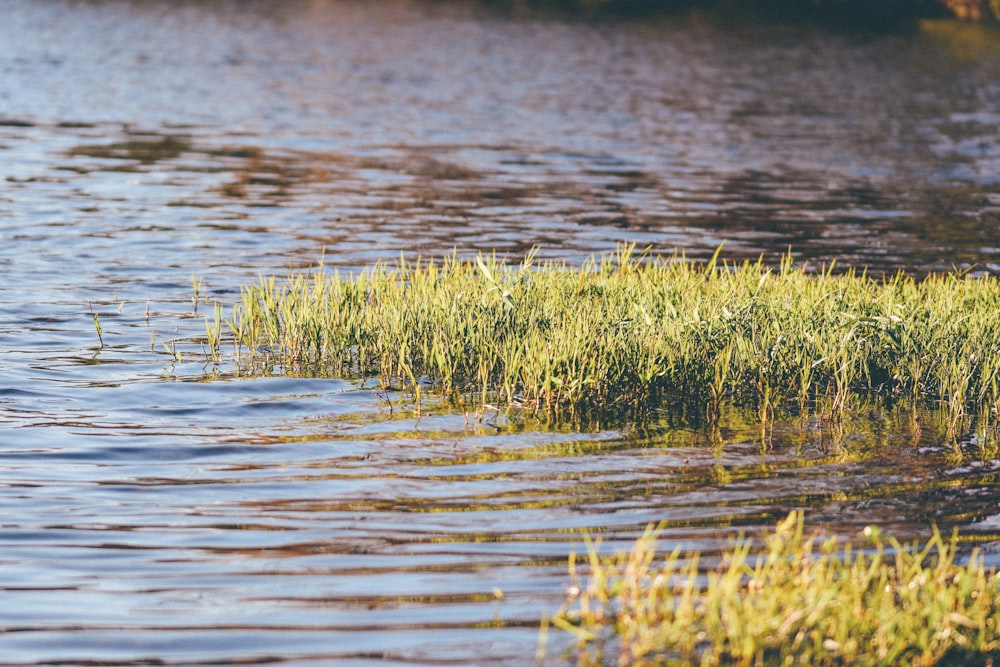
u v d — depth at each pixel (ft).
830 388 76.64
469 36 383.04
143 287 100.42
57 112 207.72
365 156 177.78
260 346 83.20
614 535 53.16
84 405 69.92
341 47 344.49
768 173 173.27
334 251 118.42
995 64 333.83
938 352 76.89
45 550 50.52
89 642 43.09
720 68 315.17
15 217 127.44
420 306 81.15
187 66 286.46
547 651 42.47
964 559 51.52
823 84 286.05
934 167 181.78
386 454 63.21
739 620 41.39
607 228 134.41
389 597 46.88
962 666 41.60
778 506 57.26
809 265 117.91
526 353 74.23
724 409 72.38
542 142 196.44
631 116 230.27
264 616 45.21
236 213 135.54
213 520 54.13
